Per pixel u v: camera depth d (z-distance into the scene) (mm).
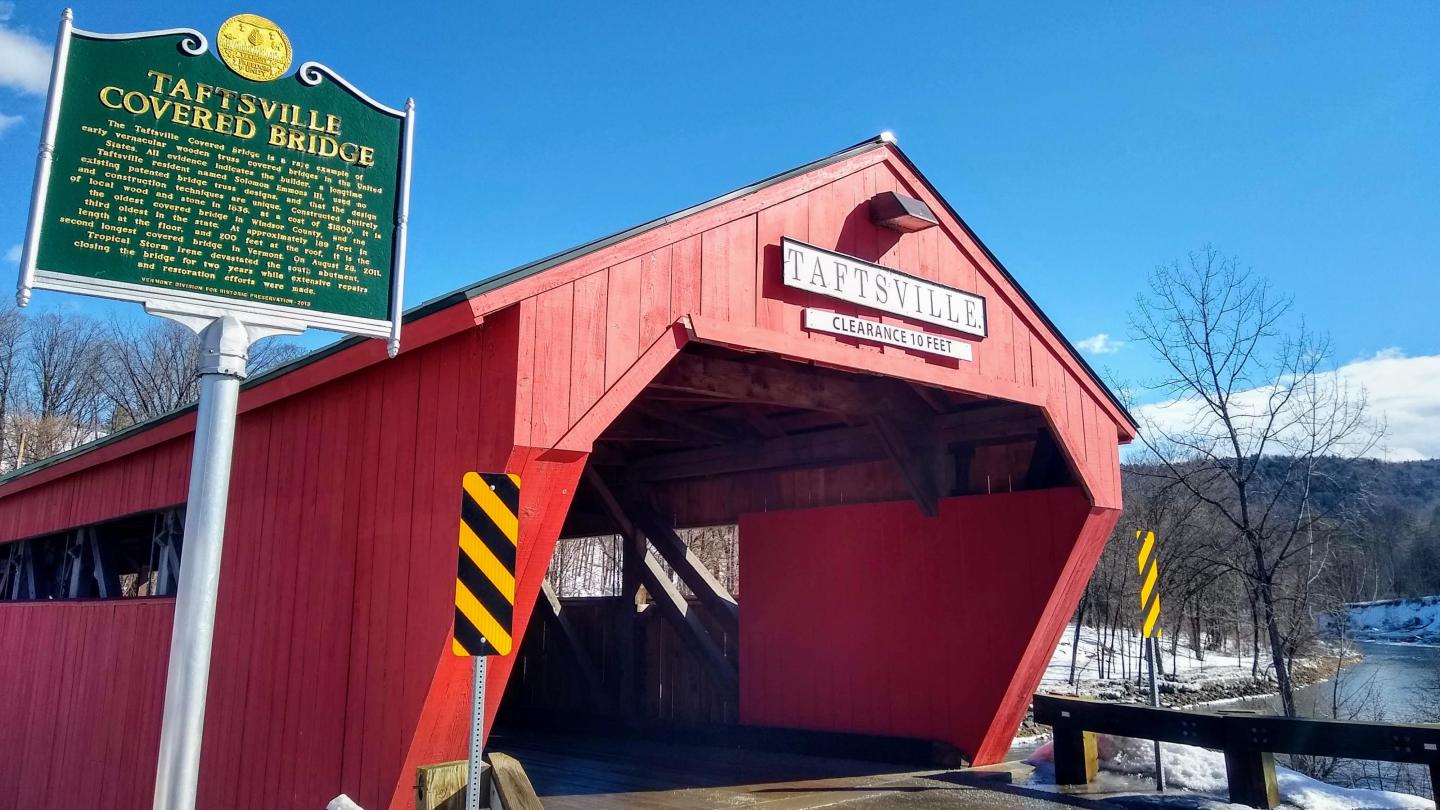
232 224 4488
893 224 7816
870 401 9227
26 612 10914
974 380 8133
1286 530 15188
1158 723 7707
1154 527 19453
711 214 6613
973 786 8102
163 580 8375
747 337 6609
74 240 4141
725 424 10984
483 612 4328
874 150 7992
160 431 8398
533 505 5484
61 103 4227
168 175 4395
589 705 12109
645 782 8359
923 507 9688
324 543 6621
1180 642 32438
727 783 8305
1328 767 11320
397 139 5004
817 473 10906
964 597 9305
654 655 11828
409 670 5574
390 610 5848
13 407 42406
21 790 10055
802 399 8578
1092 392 9281
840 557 10352
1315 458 14336
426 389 6004
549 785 8211
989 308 8516
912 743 9320
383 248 4828
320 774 6121
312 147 4746
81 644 9438
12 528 11984
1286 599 14273
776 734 10391
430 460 5824
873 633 9906
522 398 5328
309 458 7004
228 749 7152
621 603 12016
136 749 7938
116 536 10125
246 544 7520
